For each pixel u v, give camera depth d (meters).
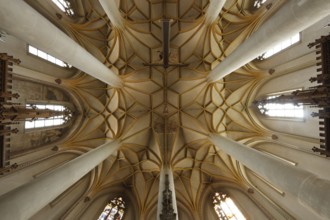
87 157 10.49
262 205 13.06
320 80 7.17
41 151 12.54
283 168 7.36
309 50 10.53
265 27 7.70
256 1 14.41
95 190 14.69
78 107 15.77
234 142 11.91
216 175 16.34
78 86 15.26
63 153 13.86
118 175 16.44
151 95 16.64
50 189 7.46
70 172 8.70
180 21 15.84
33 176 11.12
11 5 5.68
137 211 15.45
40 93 12.80
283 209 11.71
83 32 14.83
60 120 14.51
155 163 16.62
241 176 15.04
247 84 15.34
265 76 13.91
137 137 16.64
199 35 15.39
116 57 15.80
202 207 15.41
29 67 11.59
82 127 15.58
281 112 12.95
